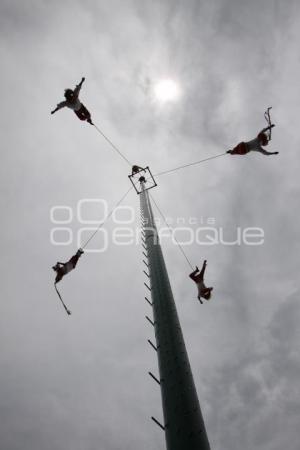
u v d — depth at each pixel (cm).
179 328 884
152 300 1030
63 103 1001
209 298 1184
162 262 1195
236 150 1092
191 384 720
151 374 833
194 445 594
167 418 668
